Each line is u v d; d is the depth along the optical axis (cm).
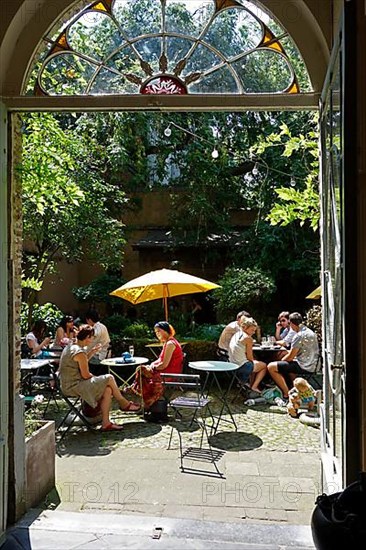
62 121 895
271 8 317
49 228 832
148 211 1163
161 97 320
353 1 219
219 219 1097
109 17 331
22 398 329
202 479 411
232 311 938
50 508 353
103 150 959
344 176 223
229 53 327
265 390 691
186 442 511
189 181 1088
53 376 645
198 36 328
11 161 323
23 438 327
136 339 855
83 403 579
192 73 329
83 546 274
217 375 767
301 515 343
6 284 314
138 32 331
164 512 347
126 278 1158
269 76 325
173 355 602
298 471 429
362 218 225
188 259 1135
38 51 324
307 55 316
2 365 305
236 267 1015
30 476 345
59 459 461
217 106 321
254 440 517
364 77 223
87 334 571
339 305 255
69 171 793
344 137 221
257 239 1054
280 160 981
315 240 1038
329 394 318
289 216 566
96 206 904
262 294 917
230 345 688
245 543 277
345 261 223
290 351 680
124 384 703
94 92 333
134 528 296
